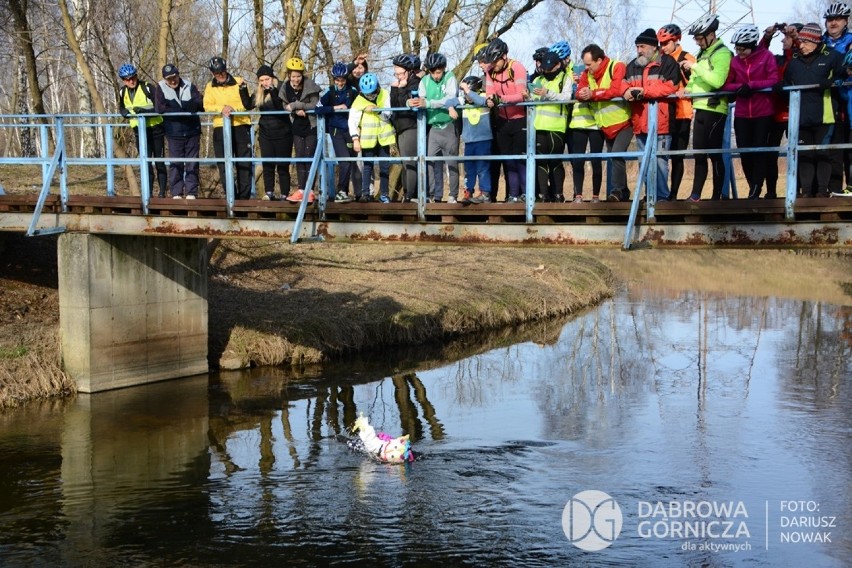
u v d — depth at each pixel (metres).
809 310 22.78
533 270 24.47
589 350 18.31
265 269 19.81
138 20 29.66
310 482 10.63
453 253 24.91
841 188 8.88
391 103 11.34
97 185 24.41
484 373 16.25
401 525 9.36
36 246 18.27
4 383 13.85
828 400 14.21
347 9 20.86
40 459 11.55
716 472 10.86
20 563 8.70
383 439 11.46
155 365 15.27
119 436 12.45
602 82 9.67
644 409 13.73
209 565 8.60
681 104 9.59
